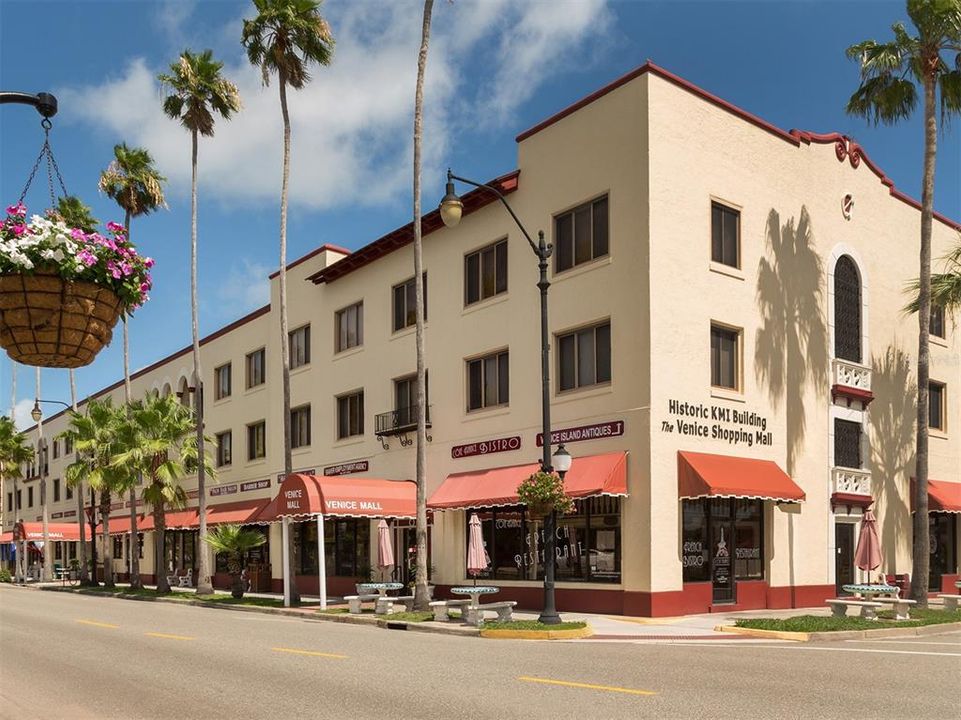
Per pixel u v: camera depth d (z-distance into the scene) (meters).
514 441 25.70
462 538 27.61
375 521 31.62
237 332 43.56
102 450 41.88
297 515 27.16
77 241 5.60
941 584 31.23
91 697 10.70
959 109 24.81
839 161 28.94
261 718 9.23
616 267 23.08
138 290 5.89
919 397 23.30
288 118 32.38
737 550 23.55
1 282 5.40
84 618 23.47
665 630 18.70
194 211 37.25
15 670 13.19
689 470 21.81
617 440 22.48
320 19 31.50
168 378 51.84
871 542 21.84
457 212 20.16
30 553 76.94
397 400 31.17
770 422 24.89
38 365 5.77
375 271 32.72
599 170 23.89
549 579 19.14
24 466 79.88
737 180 24.95
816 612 22.98
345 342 34.59
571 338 24.45
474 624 19.50
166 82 36.44
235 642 16.73
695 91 23.98
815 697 10.09
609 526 22.67
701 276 23.45
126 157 43.44
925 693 10.34
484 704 9.77
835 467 26.84
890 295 30.59
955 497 31.39
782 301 25.94
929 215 23.62
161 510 38.38
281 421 38.53
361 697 10.31
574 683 11.19
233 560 32.44
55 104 6.54
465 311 28.05
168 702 10.25
